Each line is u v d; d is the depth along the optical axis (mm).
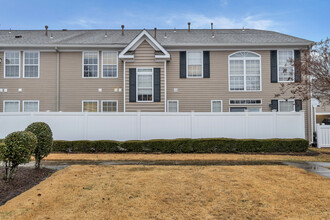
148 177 6738
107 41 16266
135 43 14406
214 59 15508
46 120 12039
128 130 12148
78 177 6750
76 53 15672
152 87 14453
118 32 18641
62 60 15648
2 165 7547
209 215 4176
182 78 15383
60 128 12078
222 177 6723
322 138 13445
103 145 11398
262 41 15570
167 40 16266
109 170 7691
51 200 4883
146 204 4668
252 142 11359
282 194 5246
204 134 12148
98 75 15578
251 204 4680
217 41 15836
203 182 6199
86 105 15508
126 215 4160
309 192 5383
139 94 14508
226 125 12180
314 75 11008
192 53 15547
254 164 8812
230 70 15477
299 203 4734
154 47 14539
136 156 10422
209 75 15383
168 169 7840
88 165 8594
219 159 9750
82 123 12133
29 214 4180
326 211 4352
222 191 5457
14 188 5785
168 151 11320
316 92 11273
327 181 6301
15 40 16281
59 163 9156
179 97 15336
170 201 4832
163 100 14375
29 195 5195
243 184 6008
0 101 15391
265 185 5918
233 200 4895
